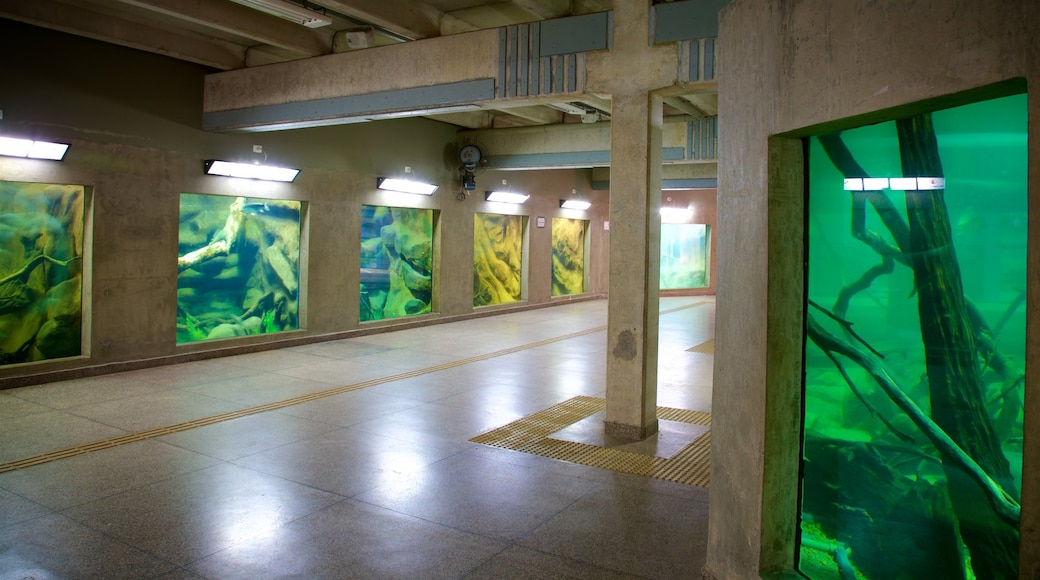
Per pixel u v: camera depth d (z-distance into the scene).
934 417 2.48
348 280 11.95
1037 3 1.83
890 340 2.63
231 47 9.21
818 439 2.96
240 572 3.63
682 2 6.03
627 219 6.34
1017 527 2.22
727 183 3.32
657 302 6.50
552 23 6.64
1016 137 2.19
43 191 7.98
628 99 6.31
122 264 8.66
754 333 3.03
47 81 7.79
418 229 13.67
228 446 5.78
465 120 13.71
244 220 10.27
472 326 13.88
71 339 8.37
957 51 2.09
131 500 4.57
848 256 2.80
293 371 9.03
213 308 9.95
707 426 6.75
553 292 18.44
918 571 2.55
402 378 8.73
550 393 8.04
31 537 3.99
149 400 7.29
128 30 8.15
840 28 2.54
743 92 3.18
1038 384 1.84
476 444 6.01
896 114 2.47
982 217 2.29
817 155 2.94
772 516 3.00
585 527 4.30
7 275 7.72
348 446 5.85
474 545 4.02
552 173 17.78
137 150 8.69
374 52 7.70
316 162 11.13
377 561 3.79
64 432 6.06
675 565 3.81
